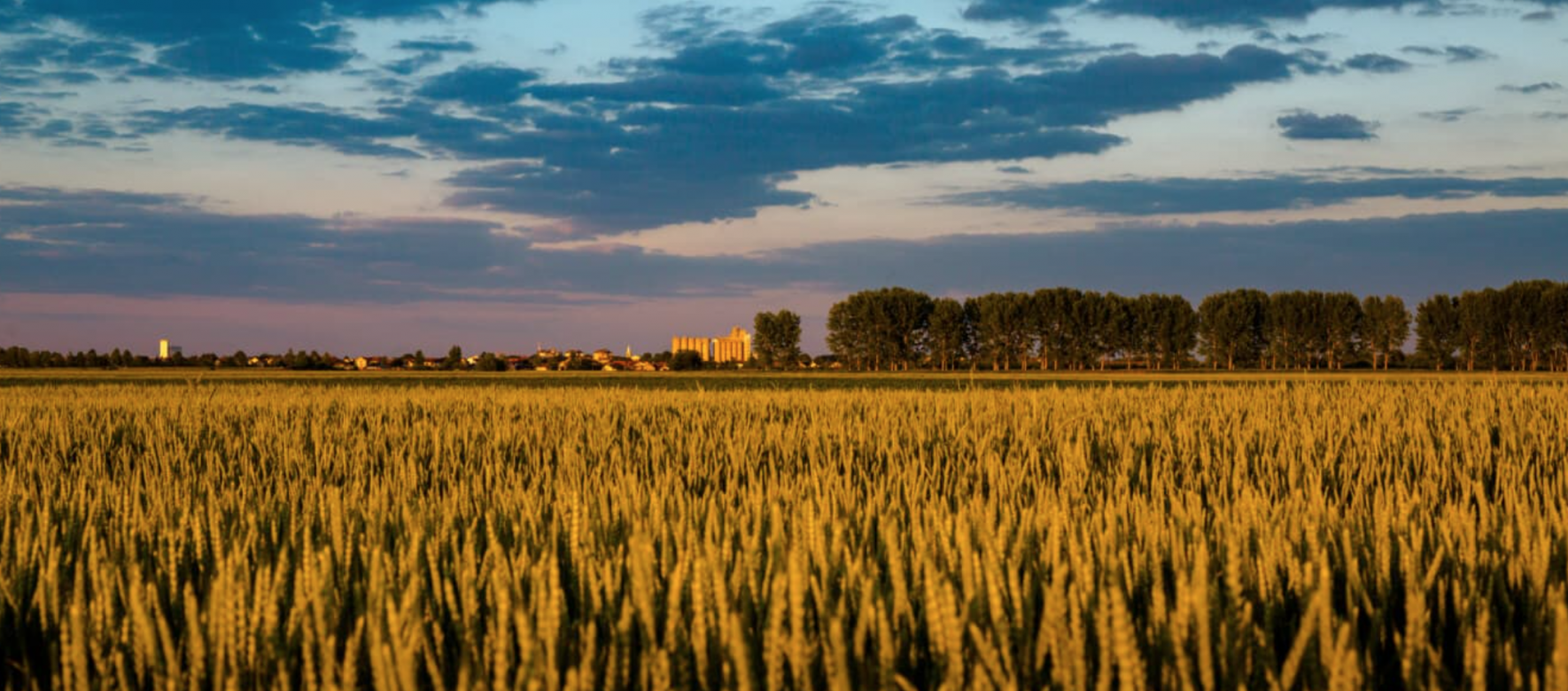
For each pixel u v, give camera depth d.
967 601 2.56
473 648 2.57
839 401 19.16
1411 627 2.36
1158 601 2.55
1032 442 11.46
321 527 4.69
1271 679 2.29
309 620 2.68
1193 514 4.27
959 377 82.62
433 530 4.32
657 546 3.87
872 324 128.12
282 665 2.51
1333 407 16.17
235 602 2.65
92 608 2.89
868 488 6.72
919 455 10.99
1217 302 121.44
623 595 3.07
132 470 10.96
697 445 11.79
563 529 3.87
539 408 18.56
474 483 7.46
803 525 3.63
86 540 4.21
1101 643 2.23
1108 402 17.34
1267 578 3.00
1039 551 3.63
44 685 3.01
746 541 3.50
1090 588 2.65
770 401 19.56
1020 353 125.94
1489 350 107.25
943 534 3.32
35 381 60.31
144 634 2.59
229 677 2.51
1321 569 2.66
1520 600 3.06
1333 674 2.17
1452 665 2.77
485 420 16.73
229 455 11.63
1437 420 13.80
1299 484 8.32
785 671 2.49
